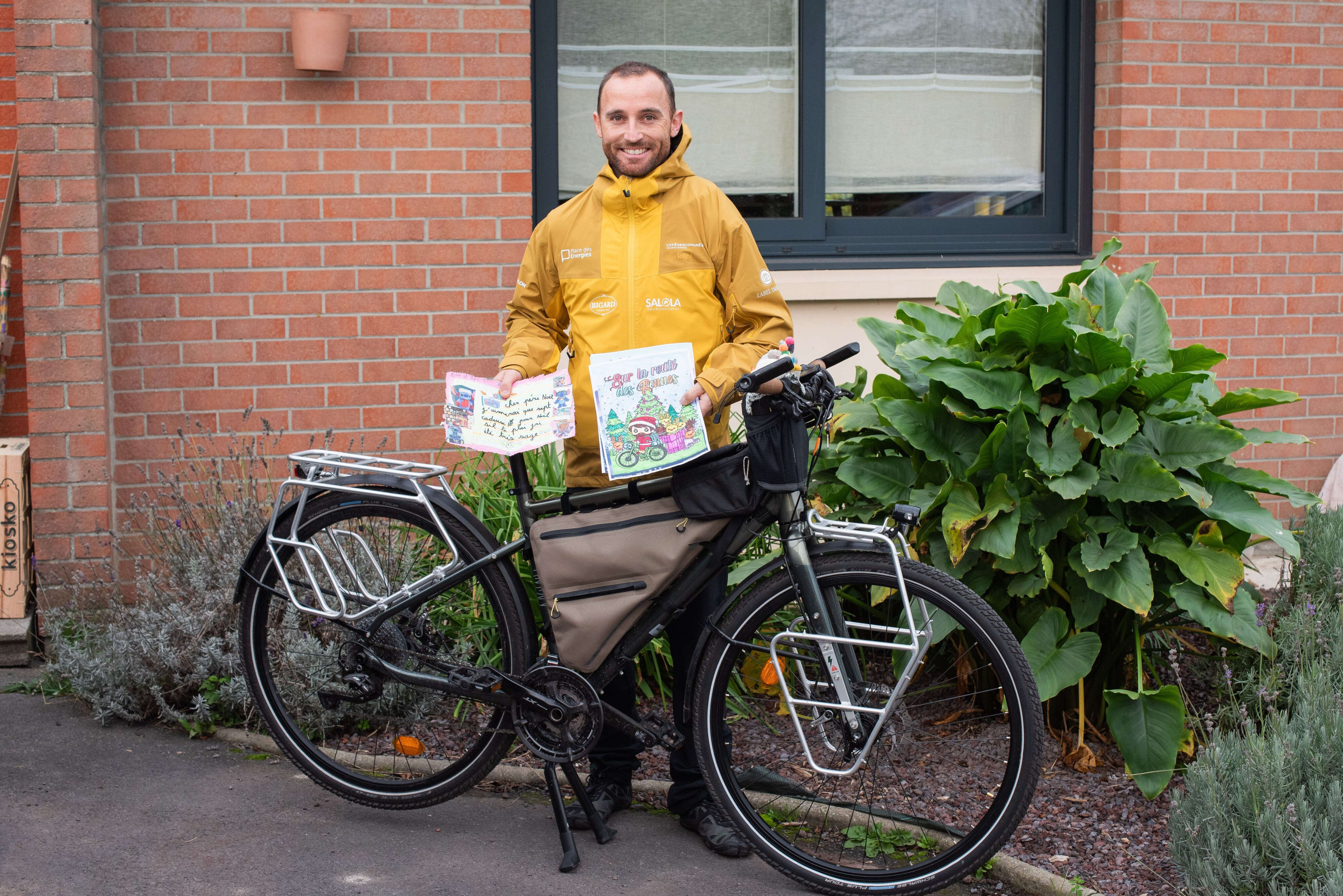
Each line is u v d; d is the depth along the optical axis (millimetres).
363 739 3605
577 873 2912
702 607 3006
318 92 4637
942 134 5621
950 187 5652
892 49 5539
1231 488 3535
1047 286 5457
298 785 3367
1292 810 2576
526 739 2969
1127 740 3293
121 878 2828
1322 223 5547
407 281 4770
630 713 3086
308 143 4648
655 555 2838
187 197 4586
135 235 4566
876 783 3328
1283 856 2525
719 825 3053
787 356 2686
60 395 4359
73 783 3336
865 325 3893
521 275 3100
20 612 4297
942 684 3730
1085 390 3406
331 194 4684
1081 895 2785
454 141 4742
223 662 3668
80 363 4363
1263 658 3613
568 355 3119
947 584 2730
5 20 4660
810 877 2832
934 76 5578
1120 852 3014
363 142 4684
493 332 4852
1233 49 5379
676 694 3092
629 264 2871
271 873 2873
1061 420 3457
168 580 4113
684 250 2859
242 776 3410
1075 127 5613
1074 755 3480
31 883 2789
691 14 5359
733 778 2936
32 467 4363
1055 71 5605
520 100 4773
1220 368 5547
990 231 5668
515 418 2924
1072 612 3469
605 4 5285
